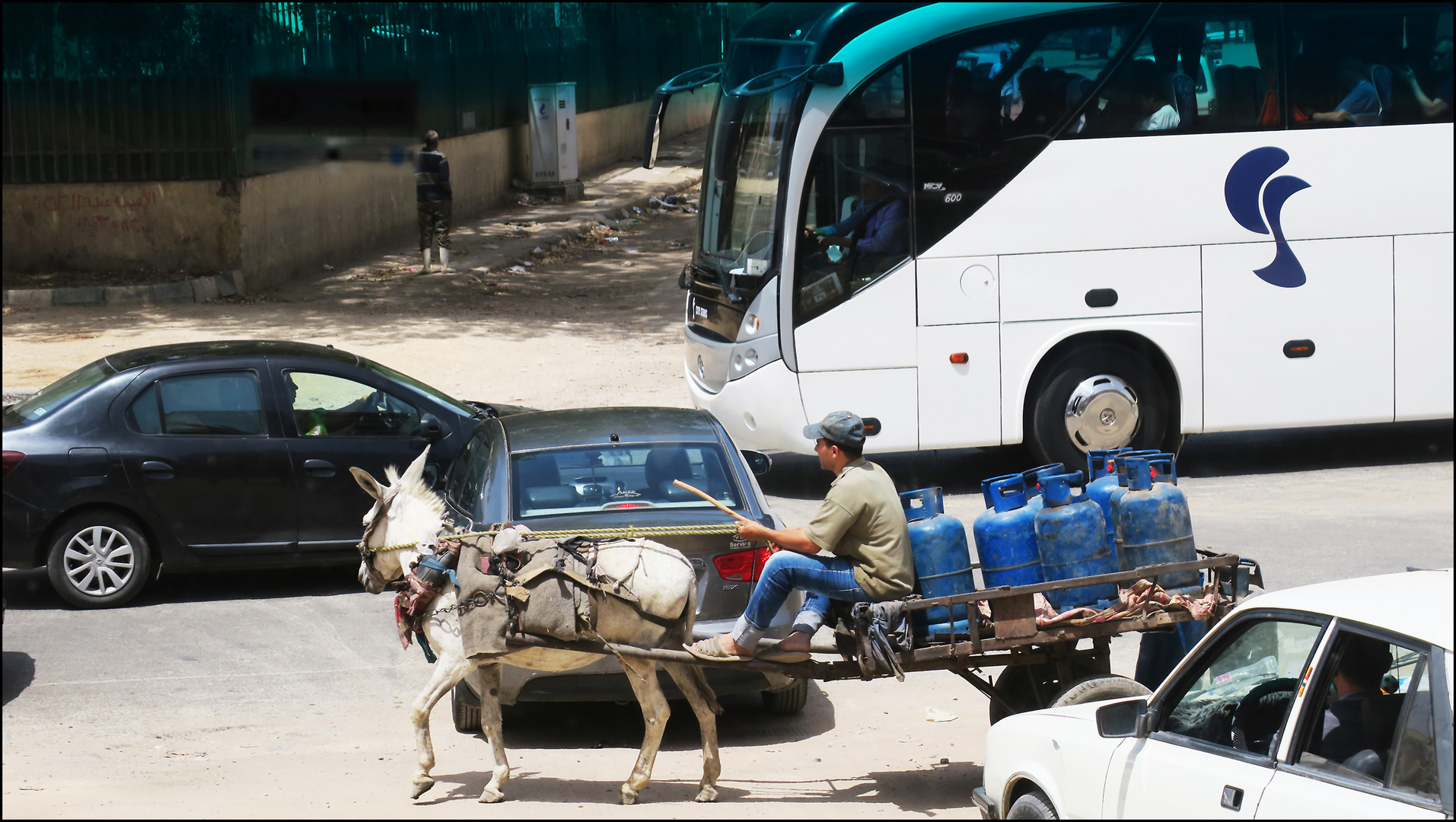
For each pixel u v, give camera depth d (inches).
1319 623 285.0
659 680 503.5
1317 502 869.8
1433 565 707.4
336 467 695.1
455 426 716.0
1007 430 897.5
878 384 885.8
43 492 663.1
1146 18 879.1
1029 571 435.5
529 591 431.5
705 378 937.5
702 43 3533.5
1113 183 888.3
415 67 2022.6
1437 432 1094.4
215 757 498.3
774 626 488.7
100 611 679.7
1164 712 315.0
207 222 1579.7
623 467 526.3
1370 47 903.1
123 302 1504.7
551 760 501.7
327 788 453.1
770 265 877.8
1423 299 922.1
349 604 702.5
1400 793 254.2
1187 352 904.9
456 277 1743.4
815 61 866.8
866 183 875.4
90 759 491.8
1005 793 369.4
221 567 688.4
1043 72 879.1
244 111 1610.5
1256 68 895.1
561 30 2677.2
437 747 517.7
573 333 1433.3
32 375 1142.3
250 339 1333.7
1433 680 253.0
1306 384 917.8
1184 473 970.1
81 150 1552.7
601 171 2847.0
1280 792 273.6
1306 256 909.2
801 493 927.0
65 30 1520.7
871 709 571.5
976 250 882.1
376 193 1973.4
